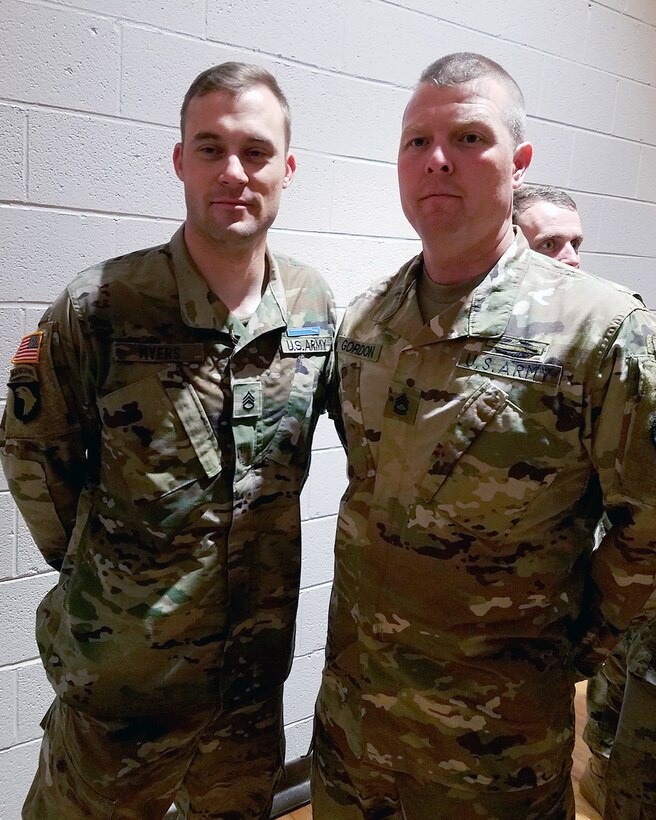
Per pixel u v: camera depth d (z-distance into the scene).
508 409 1.03
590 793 1.84
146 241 1.55
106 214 1.49
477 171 1.05
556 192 1.60
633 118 2.43
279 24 1.62
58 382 1.15
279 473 1.23
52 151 1.41
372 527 1.14
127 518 1.16
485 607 1.06
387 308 1.19
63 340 1.14
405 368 1.12
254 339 1.17
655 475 0.98
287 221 1.73
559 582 1.09
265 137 1.09
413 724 1.12
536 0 2.07
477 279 1.12
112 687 1.16
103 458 1.18
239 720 1.28
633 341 0.99
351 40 1.74
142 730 1.19
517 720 1.07
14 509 1.49
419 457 1.09
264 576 1.24
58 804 1.24
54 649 1.21
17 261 1.42
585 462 1.04
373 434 1.15
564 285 1.08
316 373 1.25
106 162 1.47
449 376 1.08
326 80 1.72
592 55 2.25
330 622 1.26
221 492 1.17
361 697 1.18
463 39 1.94
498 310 1.07
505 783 1.09
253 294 1.19
